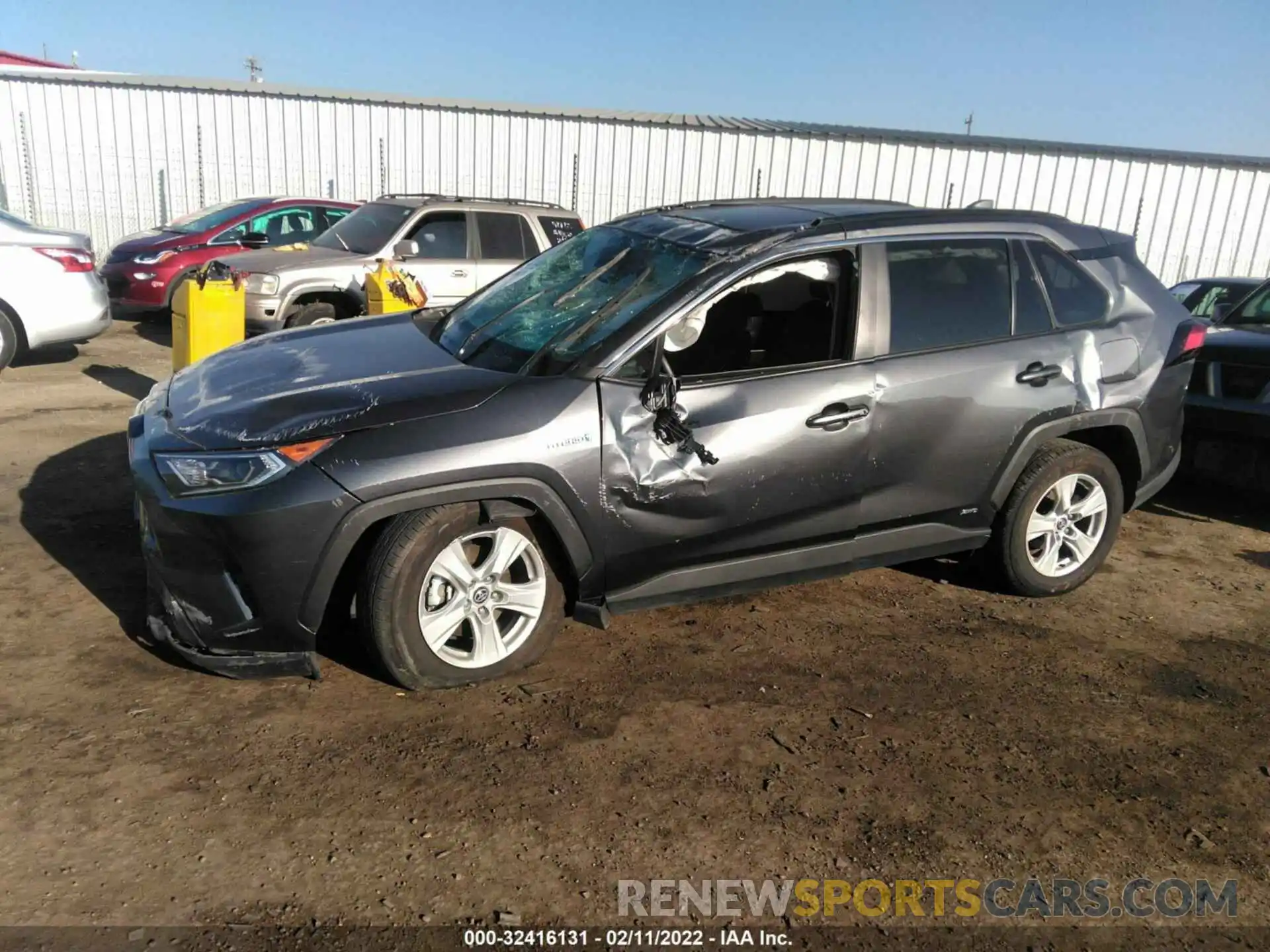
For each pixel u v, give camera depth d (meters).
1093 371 4.60
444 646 3.66
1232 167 16.95
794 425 3.91
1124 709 3.88
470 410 3.51
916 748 3.53
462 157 16.58
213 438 3.45
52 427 7.07
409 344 4.30
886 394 4.10
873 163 16.88
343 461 3.33
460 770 3.23
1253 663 4.33
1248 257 17.39
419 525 3.45
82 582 4.42
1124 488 5.04
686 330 3.80
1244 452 6.11
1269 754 3.61
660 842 2.95
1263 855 3.06
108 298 9.55
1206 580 5.31
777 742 3.51
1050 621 4.66
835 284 4.11
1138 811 3.24
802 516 4.05
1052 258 4.64
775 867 2.88
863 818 3.12
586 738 3.46
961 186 16.98
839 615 4.60
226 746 3.28
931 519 4.39
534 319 4.12
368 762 3.24
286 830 2.89
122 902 2.58
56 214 16.17
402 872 2.76
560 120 16.56
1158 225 17.23
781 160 16.84
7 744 3.20
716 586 4.02
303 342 4.43
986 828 3.11
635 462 3.69
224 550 3.33
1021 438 4.46
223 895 2.63
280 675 3.50
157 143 16.03
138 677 3.66
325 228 13.02
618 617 4.44
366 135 16.31
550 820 3.02
